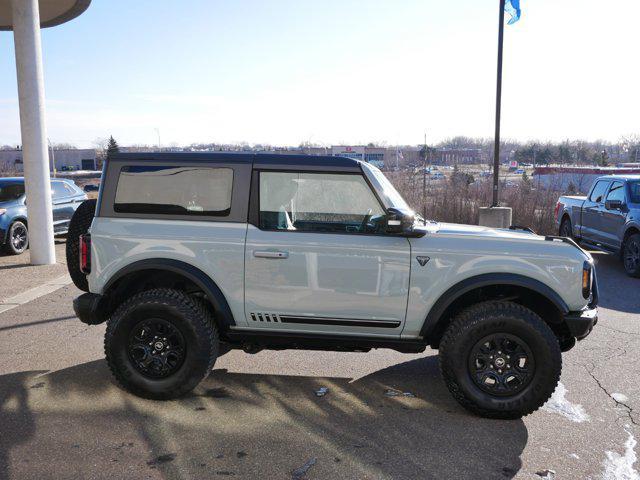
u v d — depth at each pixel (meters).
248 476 3.25
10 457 3.42
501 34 14.30
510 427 3.98
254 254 4.20
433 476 3.29
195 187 4.31
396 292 4.17
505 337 4.01
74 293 8.02
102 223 4.34
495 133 14.64
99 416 4.02
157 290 4.31
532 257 4.12
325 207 4.24
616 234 10.78
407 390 4.64
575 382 4.89
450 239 4.20
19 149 111.50
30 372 4.89
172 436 3.73
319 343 4.40
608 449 3.66
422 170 19.80
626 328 6.67
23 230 11.71
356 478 3.25
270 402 4.34
